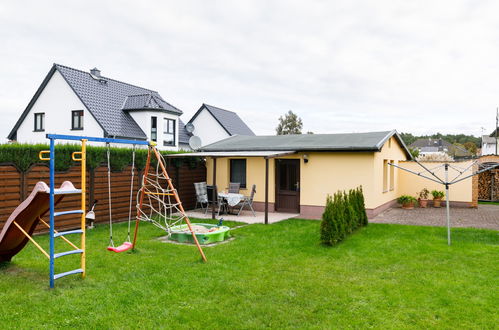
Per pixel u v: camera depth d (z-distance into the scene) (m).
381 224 11.94
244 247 8.62
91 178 11.21
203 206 16.41
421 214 14.52
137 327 4.47
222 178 16.53
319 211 14.12
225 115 33.53
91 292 5.58
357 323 4.61
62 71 21.17
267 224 12.11
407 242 9.15
